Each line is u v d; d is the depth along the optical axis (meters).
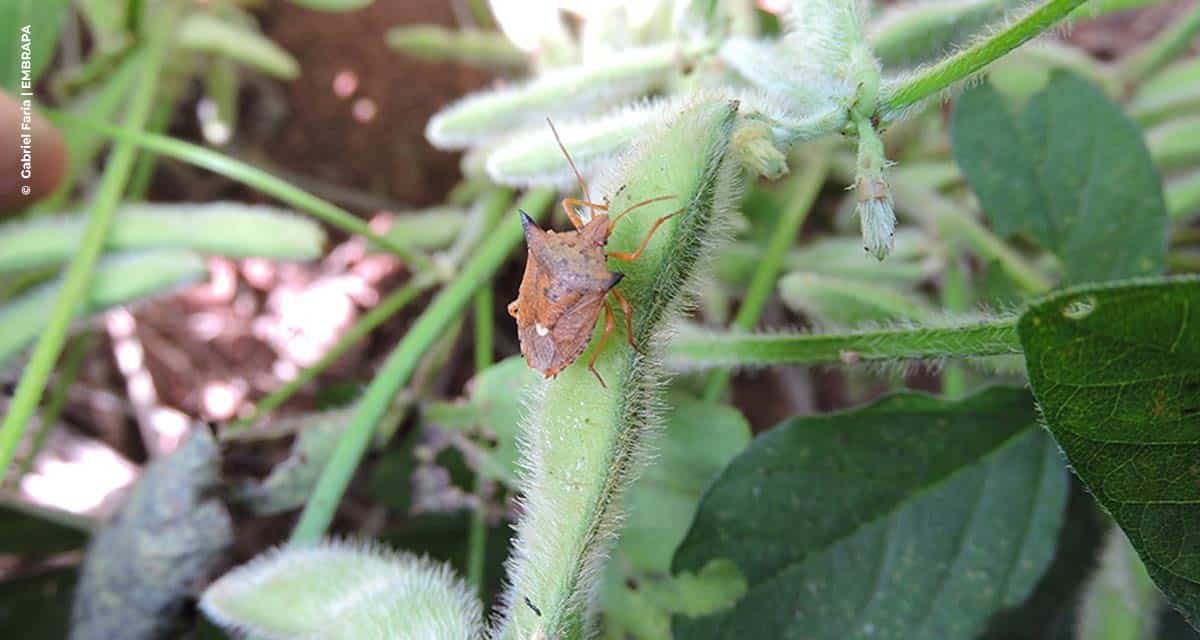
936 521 0.07
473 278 0.10
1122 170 0.08
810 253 0.11
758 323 0.13
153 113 0.12
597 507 0.06
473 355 0.13
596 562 0.06
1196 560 0.05
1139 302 0.05
